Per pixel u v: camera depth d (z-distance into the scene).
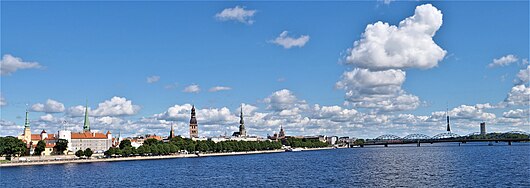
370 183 181.75
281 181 197.00
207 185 189.50
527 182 172.12
